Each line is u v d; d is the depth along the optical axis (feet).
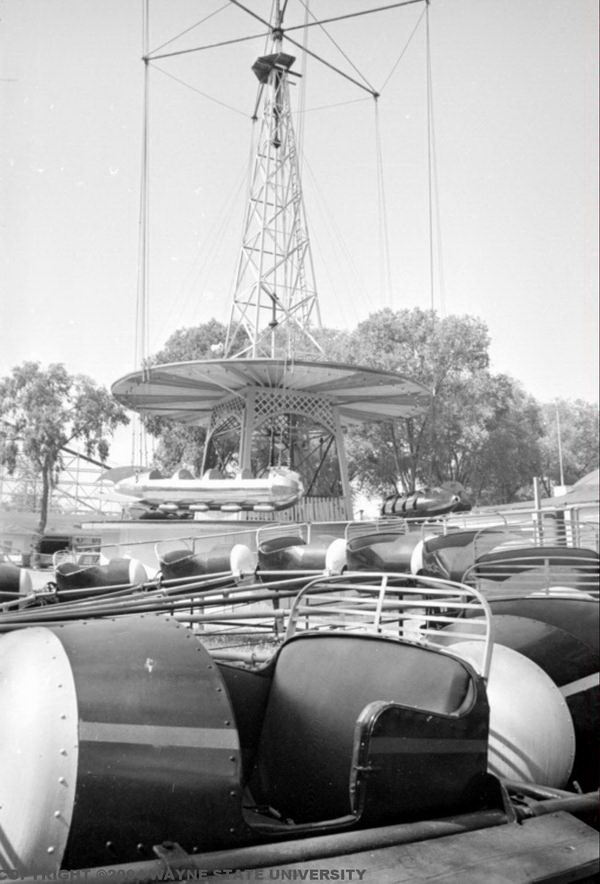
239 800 10.57
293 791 13.73
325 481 133.08
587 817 14.62
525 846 11.98
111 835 9.84
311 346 130.93
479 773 12.73
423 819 12.22
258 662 23.47
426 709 12.32
